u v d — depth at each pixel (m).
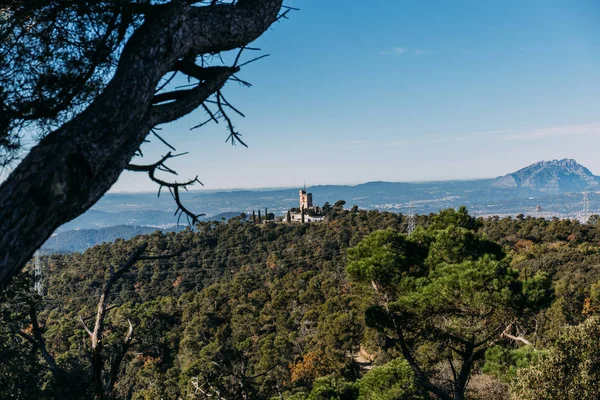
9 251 1.51
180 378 32.72
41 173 1.61
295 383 31.34
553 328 22.17
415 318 10.16
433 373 15.89
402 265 10.77
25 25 2.67
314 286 64.12
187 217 2.84
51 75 2.71
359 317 34.78
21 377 7.29
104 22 2.58
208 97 2.62
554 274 48.97
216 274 90.00
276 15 2.82
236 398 5.68
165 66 2.16
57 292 74.81
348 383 19.80
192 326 51.69
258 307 62.88
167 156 2.64
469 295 8.68
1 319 6.31
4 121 2.65
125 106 1.94
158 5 2.45
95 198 1.88
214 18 2.38
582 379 8.79
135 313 50.81
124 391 39.41
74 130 1.79
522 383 9.42
